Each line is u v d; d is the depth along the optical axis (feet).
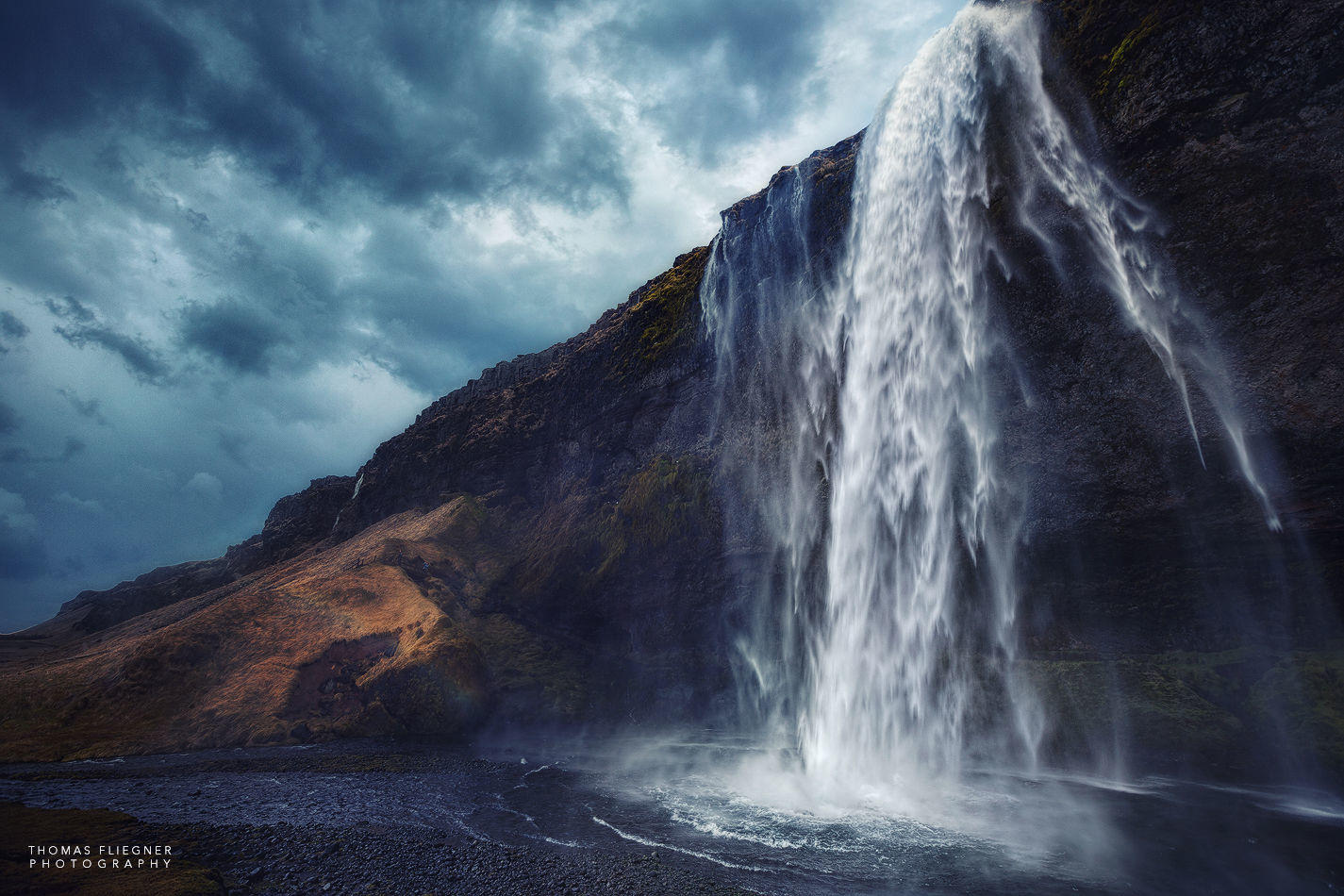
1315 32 58.29
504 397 201.67
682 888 40.01
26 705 112.37
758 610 111.45
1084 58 75.10
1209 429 66.59
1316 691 61.98
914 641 88.84
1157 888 39.09
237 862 45.68
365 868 44.29
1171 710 68.39
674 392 139.85
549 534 153.99
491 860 45.65
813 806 60.03
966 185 85.92
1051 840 48.16
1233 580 70.33
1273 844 45.85
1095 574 77.97
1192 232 65.77
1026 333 78.74
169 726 105.09
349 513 237.86
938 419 88.02
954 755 79.30
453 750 92.43
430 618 119.24
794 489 109.40
